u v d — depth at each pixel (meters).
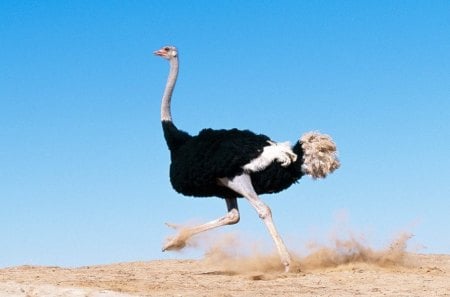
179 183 14.44
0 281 12.90
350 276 13.43
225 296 11.23
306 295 11.43
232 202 14.99
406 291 11.86
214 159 14.05
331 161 14.36
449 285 12.45
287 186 14.56
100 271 15.09
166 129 15.46
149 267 16.02
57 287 11.41
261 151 14.12
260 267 15.12
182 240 15.02
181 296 11.14
